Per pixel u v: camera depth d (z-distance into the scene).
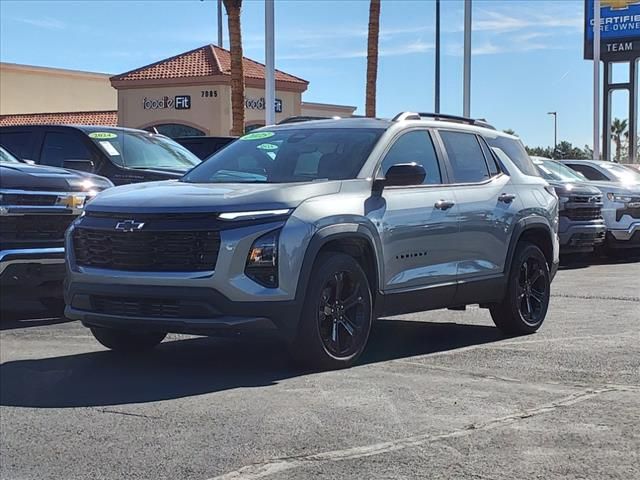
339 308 6.45
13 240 8.11
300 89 35.53
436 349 7.44
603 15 34.53
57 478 4.33
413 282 7.02
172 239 5.99
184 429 5.01
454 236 7.40
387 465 4.39
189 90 33.53
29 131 11.48
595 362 6.81
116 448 4.72
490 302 7.95
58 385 6.10
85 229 6.41
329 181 6.62
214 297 5.85
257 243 5.93
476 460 4.45
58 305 9.20
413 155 7.37
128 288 6.07
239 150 7.61
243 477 4.26
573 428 4.98
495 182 8.08
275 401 5.57
